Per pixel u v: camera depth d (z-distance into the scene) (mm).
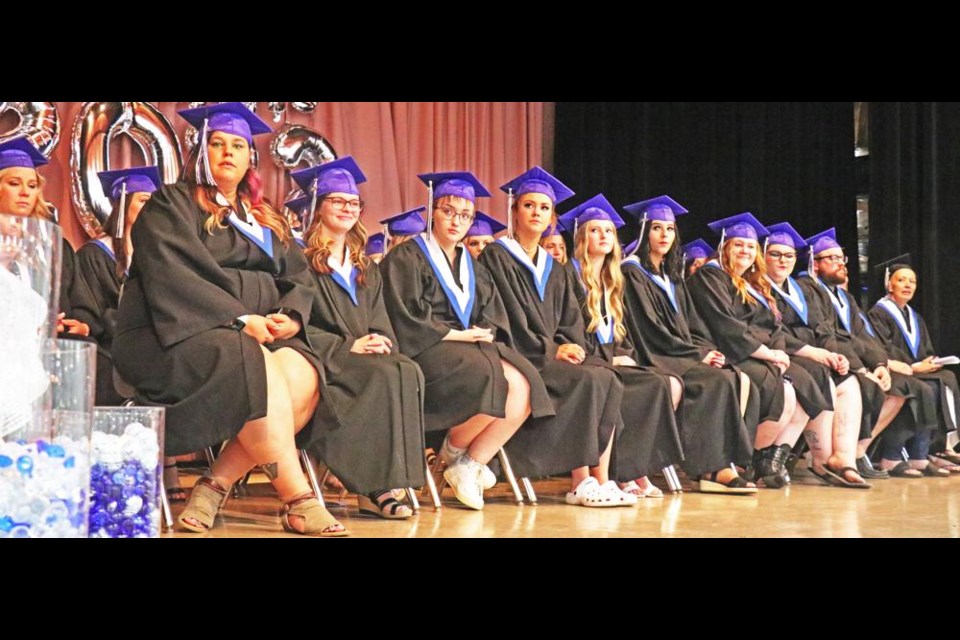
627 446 5328
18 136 6660
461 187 4984
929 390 7273
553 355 5148
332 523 3641
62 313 5074
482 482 4746
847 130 9797
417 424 4316
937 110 9664
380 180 8188
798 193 9664
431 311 4848
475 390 4602
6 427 1875
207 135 3982
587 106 9070
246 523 4000
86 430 2043
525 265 5246
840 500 5371
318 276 4551
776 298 6852
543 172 5352
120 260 5344
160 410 2600
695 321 6223
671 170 9297
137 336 3773
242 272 3975
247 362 3666
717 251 6625
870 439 6867
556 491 5703
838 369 6461
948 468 7461
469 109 8641
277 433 3705
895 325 7844
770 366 6168
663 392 5402
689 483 6379
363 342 4445
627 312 5875
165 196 3873
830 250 7316
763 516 4531
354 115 8102
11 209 5223
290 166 7719
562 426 4922
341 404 4234
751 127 9500
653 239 5996
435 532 3816
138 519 2529
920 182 9797
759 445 6242
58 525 1938
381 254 6340
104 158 6965
